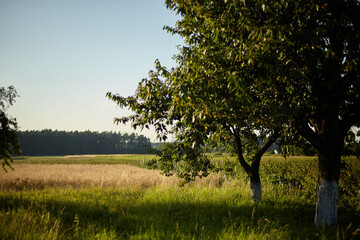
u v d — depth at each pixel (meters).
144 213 7.38
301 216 7.36
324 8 4.38
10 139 8.45
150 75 6.31
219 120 5.43
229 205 7.92
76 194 11.04
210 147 9.00
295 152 8.87
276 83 5.31
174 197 9.23
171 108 4.60
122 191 12.35
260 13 4.73
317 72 5.88
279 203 8.55
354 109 5.81
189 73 5.11
